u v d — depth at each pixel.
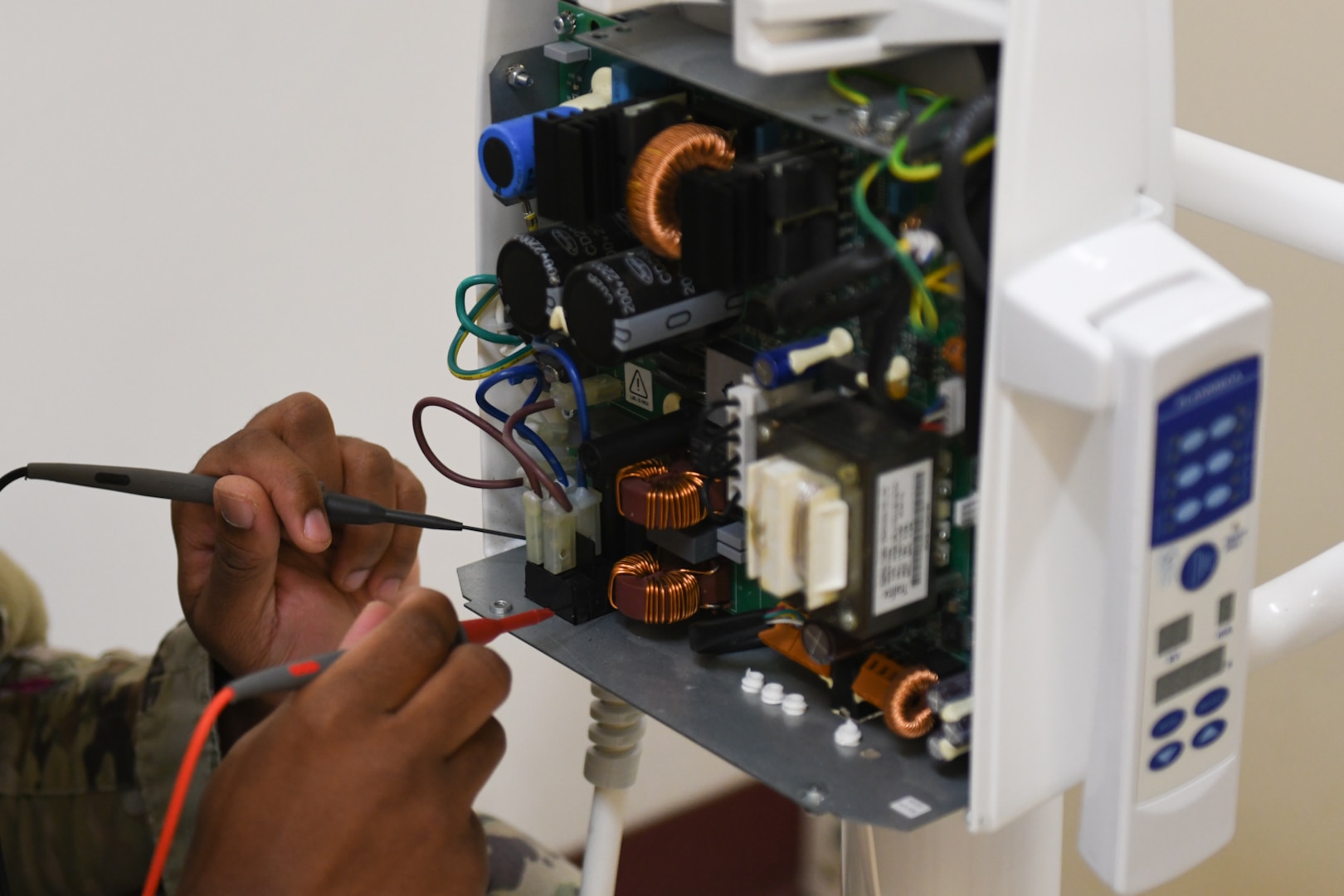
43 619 0.83
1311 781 1.15
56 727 0.76
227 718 0.73
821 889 1.58
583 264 0.58
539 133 0.59
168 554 1.25
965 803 0.53
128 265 1.13
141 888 0.76
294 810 0.52
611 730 0.70
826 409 0.53
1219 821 0.55
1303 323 1.04
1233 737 0.54
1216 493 0.48
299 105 1.15
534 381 0.71
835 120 0.50
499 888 0.80
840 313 0.52
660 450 0.63
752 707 0.59
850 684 0.57
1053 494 0.48
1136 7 0.46
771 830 1.65
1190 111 1.05
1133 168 0.48
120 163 1.09
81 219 1.10
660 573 0.63
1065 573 0.50
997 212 0.44
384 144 1.20
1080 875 1.22
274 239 1.18
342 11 1.14
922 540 0.52
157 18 1.07
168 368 1.17
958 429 0.51
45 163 1.07
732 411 0.57
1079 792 1.17
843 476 0.51
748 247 0.52
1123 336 0.44
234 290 1.18
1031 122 0.44
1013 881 0.69
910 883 0.70
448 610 0.56
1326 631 0.62
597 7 0.54
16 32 1.02
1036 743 0.51
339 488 0.77
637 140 0.58
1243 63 1.00
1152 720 0.50
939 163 0.48
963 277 0.48
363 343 1.25
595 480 0.63
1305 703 1.13
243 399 1.22
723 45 0.56
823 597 0.52
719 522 0.63
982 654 0.49
